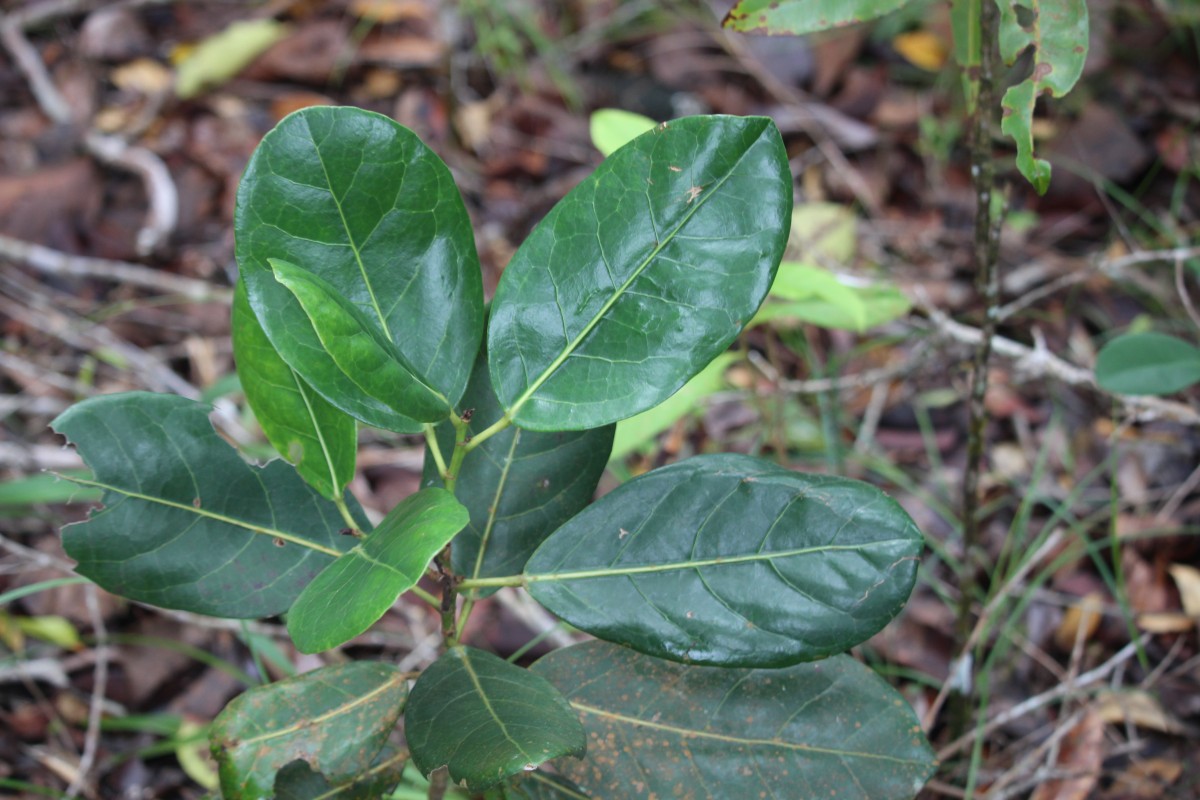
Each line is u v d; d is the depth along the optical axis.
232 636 0.94
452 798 0.76
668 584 0.58
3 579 0.96
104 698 0.90
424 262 0.58
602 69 1.55
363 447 1.10
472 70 1.54
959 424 1.10
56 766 0.86
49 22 1.57
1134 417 0.89
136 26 1.57
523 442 0.62
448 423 0.62
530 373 0.58
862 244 1.29
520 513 0.62
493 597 0.94
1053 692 0.83
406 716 0.57
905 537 0.57
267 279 0.57
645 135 0.57
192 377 1.18
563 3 1.62
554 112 1.49
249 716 0.57
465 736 0.55
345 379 0.57
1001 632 0.88
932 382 1.13
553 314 0.58
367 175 0.57
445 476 0.58
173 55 1.55
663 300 0.57
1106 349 0.80
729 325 0.57
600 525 0.59
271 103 1.50
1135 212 1.26
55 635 0.91
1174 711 0.86
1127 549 0.95
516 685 0.57
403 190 0.58
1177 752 0.84
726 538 0.58
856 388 1.03
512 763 0.53
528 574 0.59
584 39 1.58
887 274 1.24
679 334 0.57
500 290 0.58
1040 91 0.62
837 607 0.57
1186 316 1.10
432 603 0.60
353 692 0.58
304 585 0.60
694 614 0.58
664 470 0.59
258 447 0.99
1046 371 0.92
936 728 0.87
